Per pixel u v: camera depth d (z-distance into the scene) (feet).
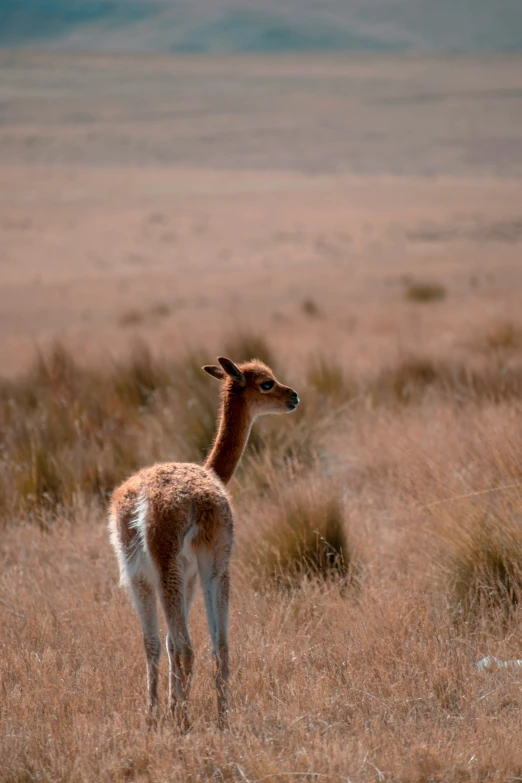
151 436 138.00
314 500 100.89
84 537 107.86
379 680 71.87
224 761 60.70
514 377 157.58
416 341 230.68
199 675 73.92
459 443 118.83
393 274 510.58
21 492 123.03
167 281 535.19
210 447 128.47
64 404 150.30
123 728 65.16
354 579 91.86
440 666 71.56
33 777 60.29
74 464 127.85
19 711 68.64
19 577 98.27
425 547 94.99
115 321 371.35
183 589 66.64
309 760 59.57
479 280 437.58
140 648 79.30
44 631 82.12
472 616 81.71
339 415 150.61
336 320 312.91
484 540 88.07
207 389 147.13
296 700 68.39
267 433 131.64
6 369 240.94
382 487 118.73
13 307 438.40
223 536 68.33
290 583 91.20
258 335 194.80
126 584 71.36
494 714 66.33
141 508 68.64
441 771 58.54
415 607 82.38
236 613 85.61
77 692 70.79
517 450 102.32
